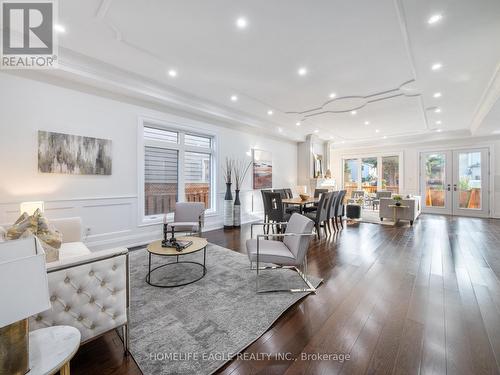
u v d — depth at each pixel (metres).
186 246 2.73
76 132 3.46
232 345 1.64
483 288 2.51
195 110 4.81
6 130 2.94
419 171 8.30
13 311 0.77
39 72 3.15
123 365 1.48
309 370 1.44
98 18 2.39
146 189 4.45
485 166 7.15
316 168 8.74
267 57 3.15
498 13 2.29
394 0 2.14
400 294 2.38
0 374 0.84
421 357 1.53
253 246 2.68
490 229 5.49
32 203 2.85
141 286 2.54
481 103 4.88
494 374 1.39
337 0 2.15
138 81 3.81
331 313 2.05
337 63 3.30
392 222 6.40
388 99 4.67
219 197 5.67
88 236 3.61
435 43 2.81
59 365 0.96
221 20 2.43
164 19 2.42
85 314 1.42
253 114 5.80
